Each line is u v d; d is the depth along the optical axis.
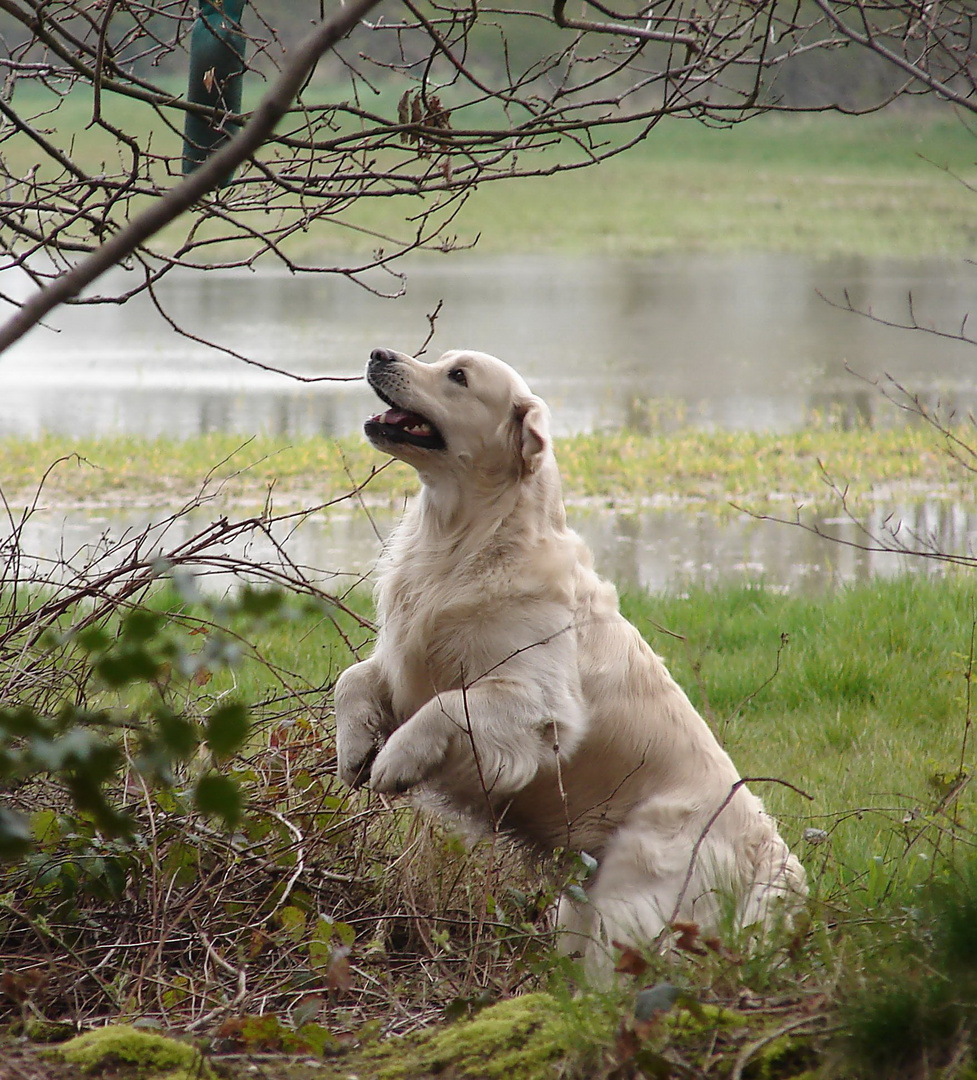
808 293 59.03
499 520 8.73
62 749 4.20
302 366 42.03
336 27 3.48
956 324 49.56
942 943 5.56
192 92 7.75
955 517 23.67
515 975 7.02
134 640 4.34
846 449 29.84
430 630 8.62
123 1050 5.57
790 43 8.87
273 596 4.73
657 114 7.05
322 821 8.71
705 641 15.65
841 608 16.91
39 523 22.64
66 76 7.68
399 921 8.34
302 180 7.27
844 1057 5.09
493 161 7.27
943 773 9.13
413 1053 5.75
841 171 107.94
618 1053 5.11
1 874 7.43
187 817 7.61
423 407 8.81
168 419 34.06
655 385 39.34
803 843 9.78
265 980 7.20
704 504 25.39
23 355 45.69
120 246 3.48
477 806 8.39
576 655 8.50
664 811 8.44
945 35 7.32
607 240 80.69
